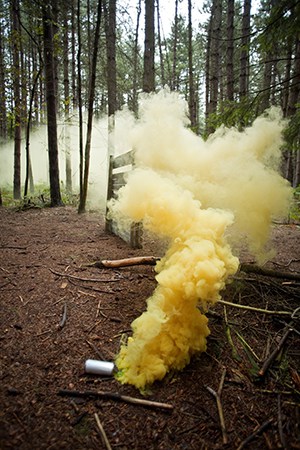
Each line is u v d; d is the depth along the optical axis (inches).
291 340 73.1
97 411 51.8
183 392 56.5
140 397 54.9
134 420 50.4
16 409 50.9
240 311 85.0
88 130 220.2
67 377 58.8
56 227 188.2
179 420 50.8
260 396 56.5
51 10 255.1
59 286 96.7
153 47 250.2
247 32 303.7
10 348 66.0
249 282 101.1
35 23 291.3
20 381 57.0
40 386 56.2
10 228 183.0
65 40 393.7
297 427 50.1
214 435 48.5
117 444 46.1
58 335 71.6
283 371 62.9
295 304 89.0
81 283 99.7
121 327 76.3
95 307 85.0
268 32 132.0
